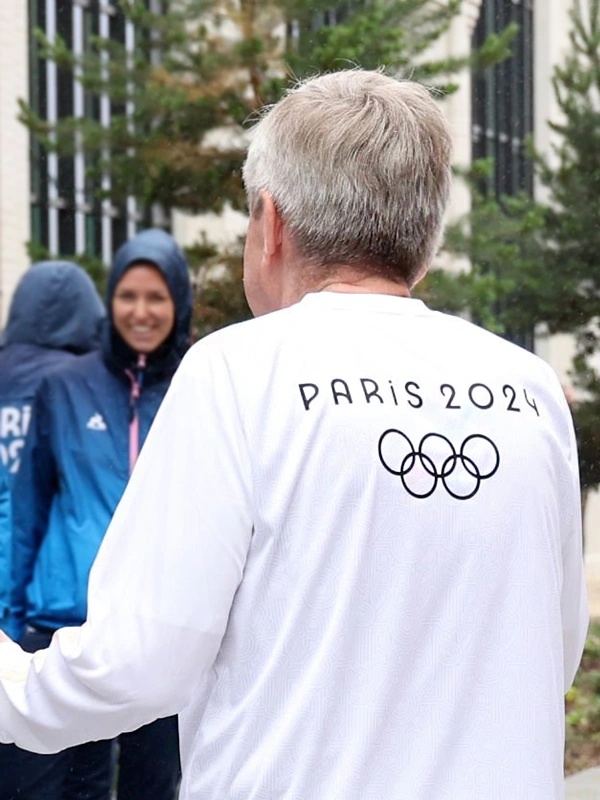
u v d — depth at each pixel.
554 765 1.30
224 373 1.29
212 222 6.39
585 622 1.50
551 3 8.05
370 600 1.24
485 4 7.66
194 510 1.25
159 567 1.25
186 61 5.36
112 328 3.17
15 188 6.68
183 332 3.25
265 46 5.22
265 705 1.24
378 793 1.23
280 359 1.29
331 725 1.23
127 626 1.25
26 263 6.72
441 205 1.40
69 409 3.12
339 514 1.24
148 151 5.34
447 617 1.27
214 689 1.29
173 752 3.21
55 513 3.10
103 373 3.18
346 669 1.23
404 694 1.25
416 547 1.26
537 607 1.31
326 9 5.33
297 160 1.36
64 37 6.98
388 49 4.99
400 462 1.26
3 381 3.37
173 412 1.29
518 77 8.08
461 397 1.32
